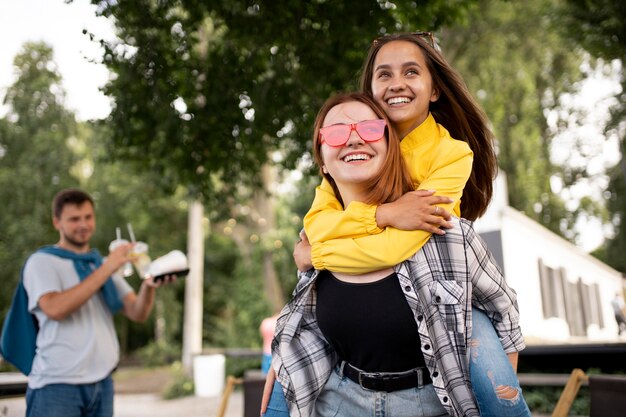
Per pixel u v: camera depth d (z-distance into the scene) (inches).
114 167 739.4
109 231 903.7
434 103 79.7
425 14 177.6
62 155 817.5
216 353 532.4
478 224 370.0
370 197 65.1
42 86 826.8
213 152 219.9
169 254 131.2
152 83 189.6
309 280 66.8
